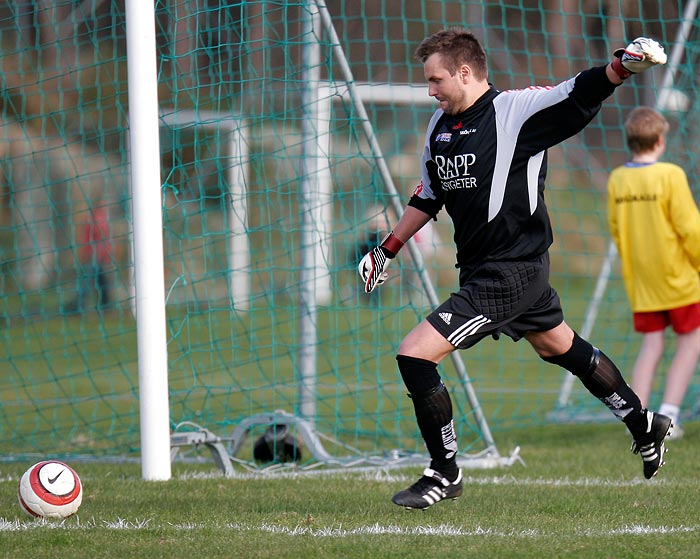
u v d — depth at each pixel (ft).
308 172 85.56
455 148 50.85
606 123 211.41
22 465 76.23
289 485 66.18
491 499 59.52
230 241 113.50
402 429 96.63
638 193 84.58
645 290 85.51
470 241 51.57
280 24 96.37
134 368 142.20
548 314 52.24
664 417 55.47
